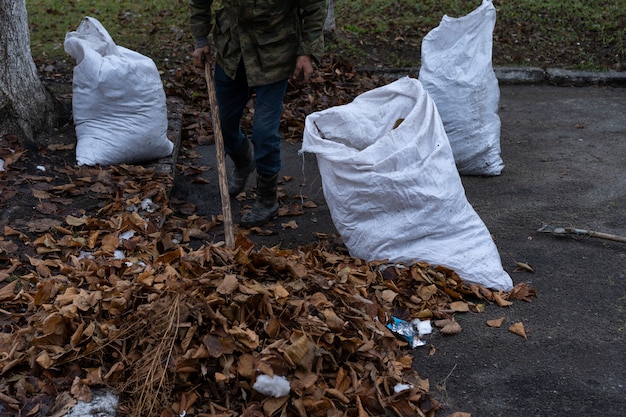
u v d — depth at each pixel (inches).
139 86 201.5
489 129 224.4
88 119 203.2
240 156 195.9
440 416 115.2
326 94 294.2
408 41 366.3
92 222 163.5
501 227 185.9
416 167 152.4
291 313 119.7
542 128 274.7
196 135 255.6
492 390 121.4
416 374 122.9
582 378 124.3
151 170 199.6
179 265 133.9
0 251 148.4
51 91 231.9
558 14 397.7
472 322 141.1
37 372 109.7
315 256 157.9
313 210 196.4
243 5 163.6
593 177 221.3
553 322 141.3
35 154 197.6
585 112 295.3
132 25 365.1
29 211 167.9
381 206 152.7
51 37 341.7
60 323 113.5
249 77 169.0
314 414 108.0
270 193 184.1
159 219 173.0
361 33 372.5
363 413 108.0
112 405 105.3
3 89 200.8
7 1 198.8
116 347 113.1
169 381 108.7
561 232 177.0
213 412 106.0
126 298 118.0
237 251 133.4
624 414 115.3
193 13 177.8
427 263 152.0
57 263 145.6
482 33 226.2
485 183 219.9
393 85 167.3
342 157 151.5
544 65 353.1
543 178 222.1
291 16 167.6
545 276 159.8
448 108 222.7
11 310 128.9
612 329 138.8
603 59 358.6
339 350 118.6
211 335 111.0
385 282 146.9
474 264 152.6
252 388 108.2
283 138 259.3
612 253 169.8
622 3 408.8
